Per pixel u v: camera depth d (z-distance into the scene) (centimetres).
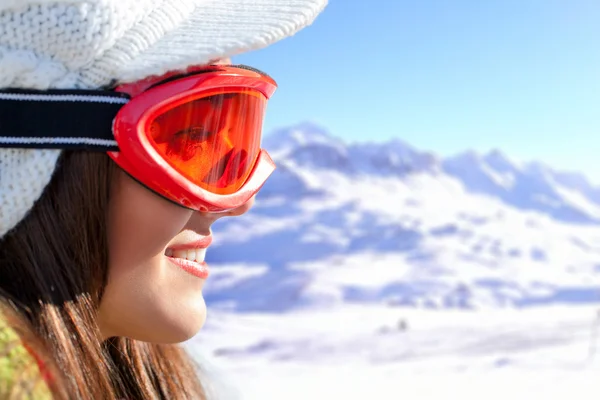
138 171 56
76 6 52
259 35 57
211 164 62
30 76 52
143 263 60
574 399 508
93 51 53
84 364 55
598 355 624
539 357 619
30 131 53
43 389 40
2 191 53
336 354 614
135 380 80
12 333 42
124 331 63
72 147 54
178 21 58
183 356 94
